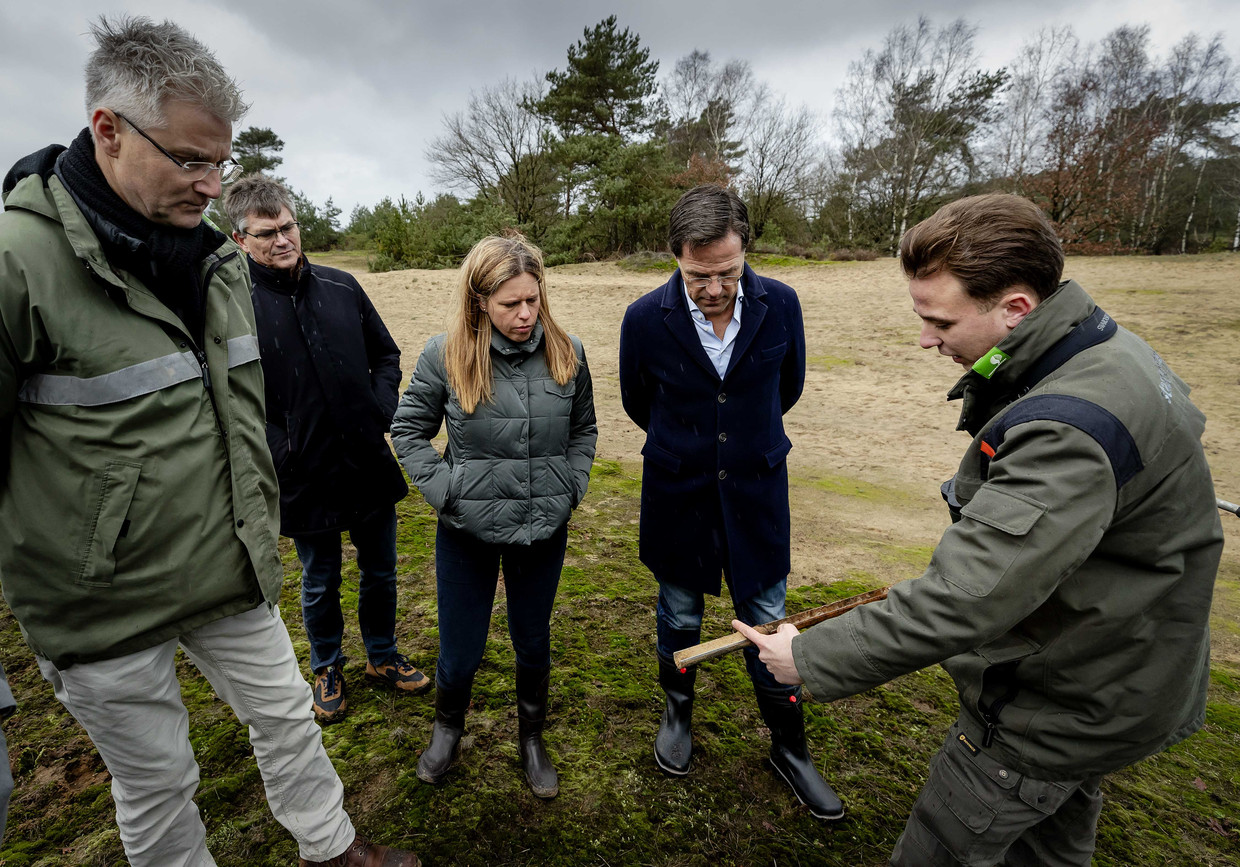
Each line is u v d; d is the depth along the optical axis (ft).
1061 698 3.89
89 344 3.88
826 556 12.87
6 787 3.69
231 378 4.68
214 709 7.54
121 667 4.27
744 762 7.07
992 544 3.48
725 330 6.42
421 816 6.19
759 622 6.77
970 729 4.30
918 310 4.11
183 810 4.77
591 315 42.86
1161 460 3.50
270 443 6.72
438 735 6.72
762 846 6.08
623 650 8.97
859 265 65.46
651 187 86.74
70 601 4.08
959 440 21.85
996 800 4.11
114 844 5.80
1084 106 91.40
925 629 3.62
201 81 3.76
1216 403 23.59
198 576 4.41
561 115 97.60
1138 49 96.12
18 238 3.66
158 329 4.18
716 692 8.21
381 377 7.70
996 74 97.81
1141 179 85.92
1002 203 3.77
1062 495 3.37
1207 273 47.42
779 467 6.75
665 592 7.11
